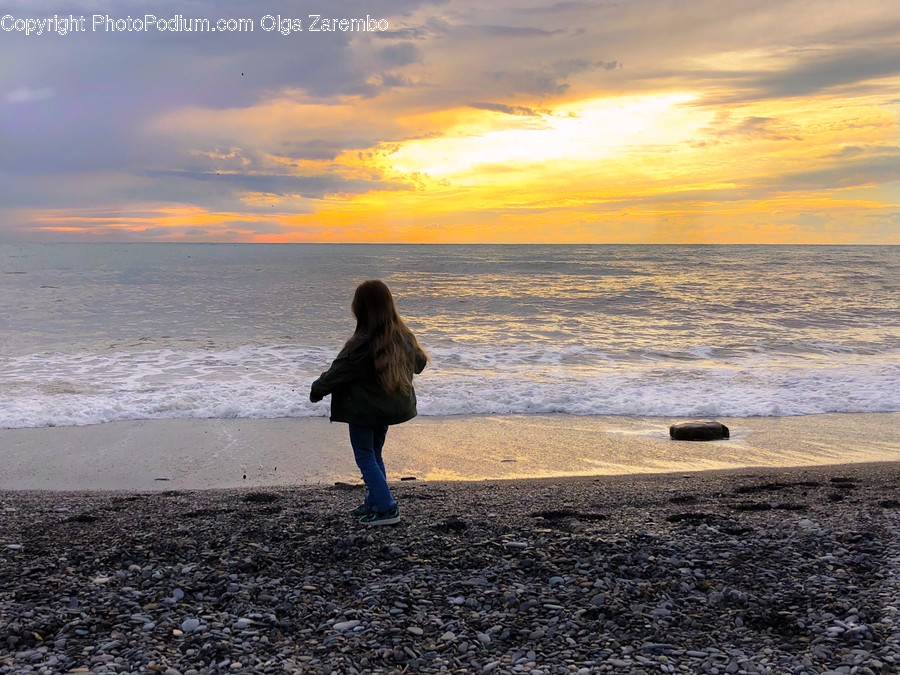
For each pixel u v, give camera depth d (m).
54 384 13.38
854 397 12.70
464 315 25.39
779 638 3.60
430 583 4.28
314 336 20.45
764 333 21.36
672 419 11.47
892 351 18.33
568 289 35.62
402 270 53.47
